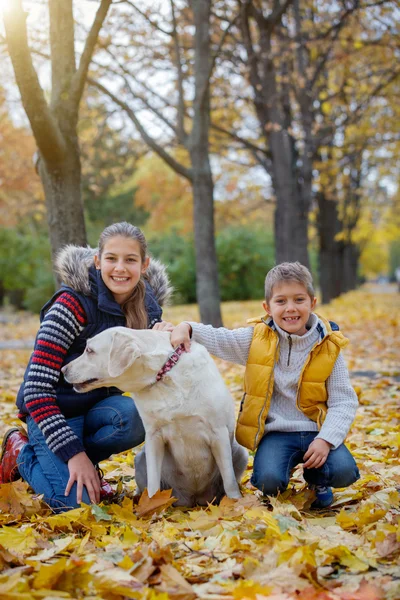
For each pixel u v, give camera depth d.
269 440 3.20
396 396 6.12
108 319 3.38
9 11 5.06
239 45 13.53
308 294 3.18
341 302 22.47
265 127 13.56
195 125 10.10
